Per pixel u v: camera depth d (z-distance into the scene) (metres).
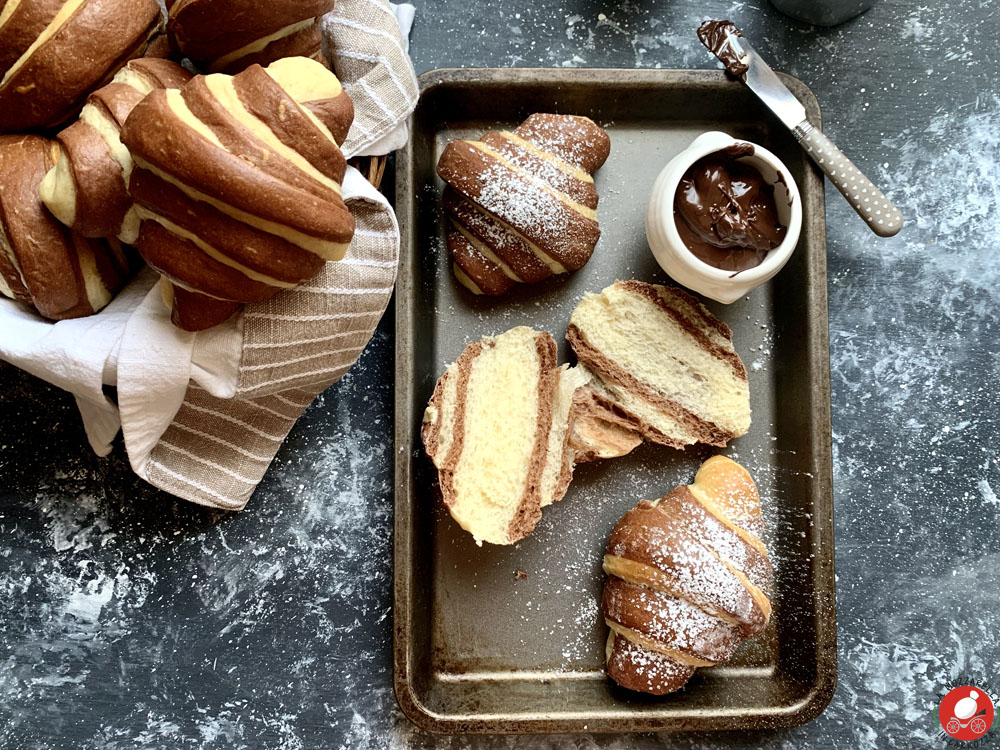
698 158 0.44
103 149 0.35
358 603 0.50
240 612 0.50
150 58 0.38
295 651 0.50
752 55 0.48
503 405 0.48
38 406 0.50
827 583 0.47
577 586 0.49
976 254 0.52
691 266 0.45
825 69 0.52
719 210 0.44
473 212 0.47
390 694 0.50
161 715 0.50
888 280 0.51
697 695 0.48
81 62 0.36
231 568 0.50
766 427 0.50
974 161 0.52
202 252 0.35
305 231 0.34
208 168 0.32
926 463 0.52
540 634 0.49
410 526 0.45
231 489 0.47
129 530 0.50
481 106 0.50
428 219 0.50
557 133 0.47
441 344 0.50
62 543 0.50
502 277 0.48
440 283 0.50
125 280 0.42
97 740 0.49
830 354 0.52
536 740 0.50
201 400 0.45
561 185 0.46
